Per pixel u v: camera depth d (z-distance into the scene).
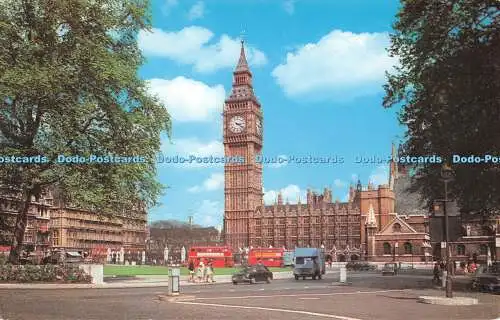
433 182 45.88
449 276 29.88
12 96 42.34
